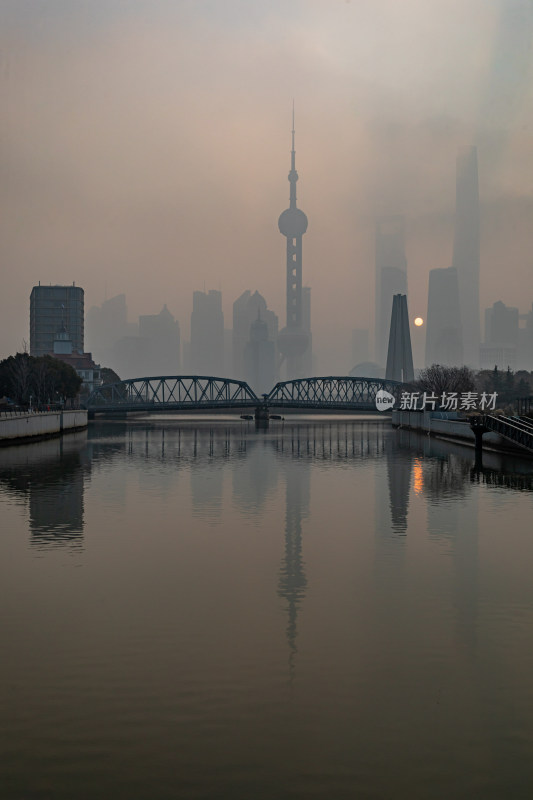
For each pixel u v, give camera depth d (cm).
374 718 1980
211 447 12400
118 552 3966
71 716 1983
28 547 4088
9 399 19900
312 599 3086
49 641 2561
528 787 1670
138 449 11806
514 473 7969
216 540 4291
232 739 1864
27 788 1655
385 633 2650
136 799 1617
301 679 2228
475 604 3008
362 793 1645
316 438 15238
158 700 2080
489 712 2019
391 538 4359
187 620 2797
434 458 10000
